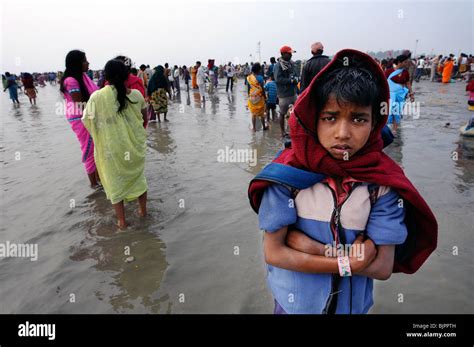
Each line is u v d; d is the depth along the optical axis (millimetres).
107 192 3682
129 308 2559
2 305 2646
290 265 1245
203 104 14922
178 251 3271
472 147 6164
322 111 1181
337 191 1257
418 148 6184
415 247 1390
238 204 4207
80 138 4793
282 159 1333
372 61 1211
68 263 3152
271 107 9742
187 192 4648
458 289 2596
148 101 10227
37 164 6246
